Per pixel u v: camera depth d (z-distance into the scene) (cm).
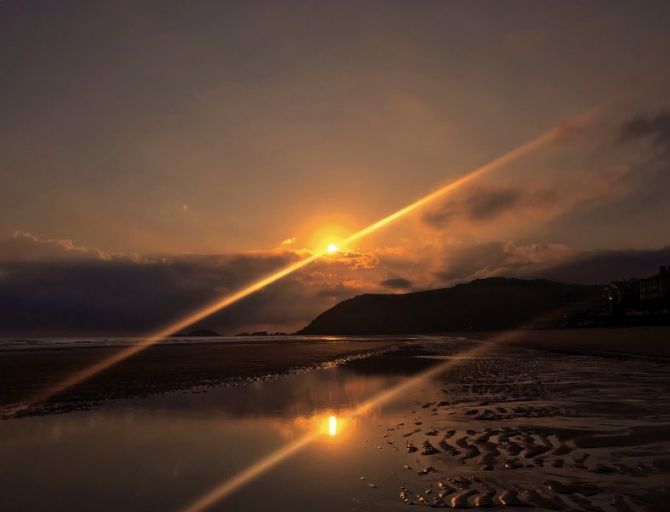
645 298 13750
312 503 677
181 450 982
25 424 1264
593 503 636
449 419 1250
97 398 1725
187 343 8381
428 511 635
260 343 8300
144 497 714
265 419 1305
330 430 1155
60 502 698
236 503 684
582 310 18588
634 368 2583
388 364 3272
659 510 606
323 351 5269
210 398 1717
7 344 7725
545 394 1650
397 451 942
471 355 4222
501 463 831
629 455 862
